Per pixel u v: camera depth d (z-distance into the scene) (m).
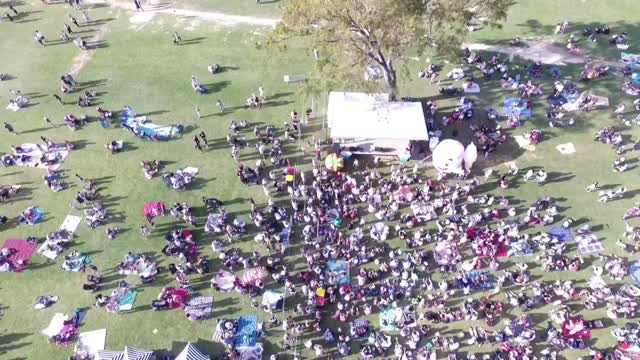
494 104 46.88
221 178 42.25
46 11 60.78
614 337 31.58
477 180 40.44
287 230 37.69
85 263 36.66
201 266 35.56
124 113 47.91
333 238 36.91
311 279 34.84
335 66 39.28
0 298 34.94
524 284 34.34
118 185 41.94
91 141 45.59
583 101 46.00
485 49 52.62
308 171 42.25
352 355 31.58
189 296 34.56
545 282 34.47
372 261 35.97
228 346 31.89
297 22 36.19
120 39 56.41
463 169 40.44
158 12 59.97
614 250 36.16
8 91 50.62
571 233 37.19
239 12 59.62
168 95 49.75
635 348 30.86
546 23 55.62
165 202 40.56
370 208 38.75
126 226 39.00
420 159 42.84
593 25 54.88
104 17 59.56
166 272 36.03
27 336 33.03
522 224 37.69
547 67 50.22
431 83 49.41
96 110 48.38
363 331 32.28
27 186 42.19
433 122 45.50
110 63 53.47
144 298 34.59
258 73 51.75
